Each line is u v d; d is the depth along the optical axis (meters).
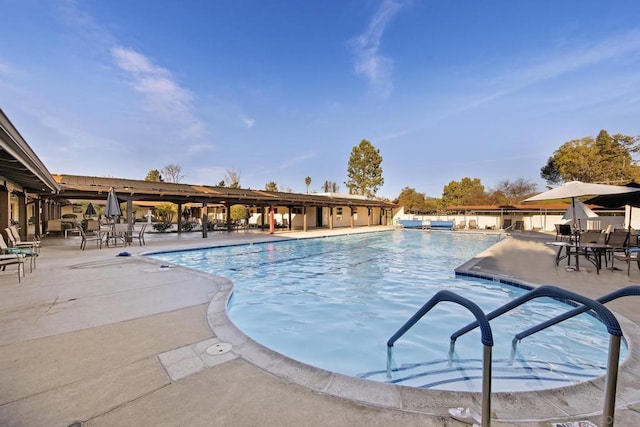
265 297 6.48
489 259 9.50
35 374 2.46
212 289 5.13
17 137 4.85
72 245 11.99
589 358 3.62
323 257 11.47
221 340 3.12
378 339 4.44
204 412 1.99
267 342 4.38
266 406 2.05
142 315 3.86
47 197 15.08
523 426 1.85
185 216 29.38
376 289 7.05
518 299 2.27
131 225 12.45
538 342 4.04
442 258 11.33
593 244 7.25
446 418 1.92
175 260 10.49
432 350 4.00
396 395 2.16
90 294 4.82
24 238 12.32
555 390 2.21
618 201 9.86
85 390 2.24
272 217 18.64
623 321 3.74
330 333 4.67
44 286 5.32
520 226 23.42
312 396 2.16
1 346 2.97
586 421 1.89
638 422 1.90
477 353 3.89
